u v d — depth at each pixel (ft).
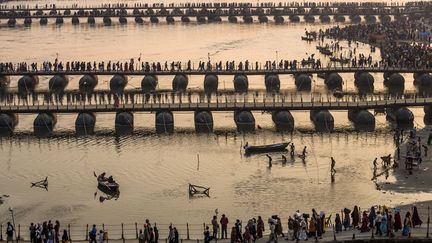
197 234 508.94
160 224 531.91
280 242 437.58
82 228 526.16
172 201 578.66
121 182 625.00
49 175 645.51
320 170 643.45
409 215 458.09
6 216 550.36
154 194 594.65
